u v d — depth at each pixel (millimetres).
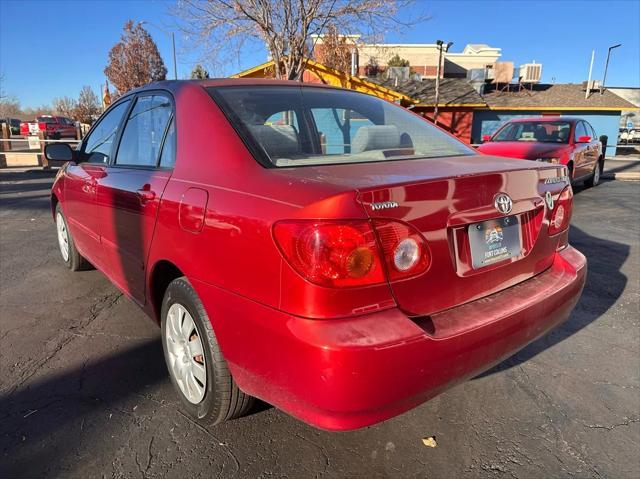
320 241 1636
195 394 2338
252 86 2715
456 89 26484
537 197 2322
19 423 2404
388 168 2104
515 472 2137
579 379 2859
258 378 1884
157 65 41062
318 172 2000
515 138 10320
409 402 1783
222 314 1986
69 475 2072
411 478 2100
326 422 1705
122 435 2322
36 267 4855
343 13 14445
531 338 2219
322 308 1654
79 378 2812
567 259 2555
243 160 2129
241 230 1870
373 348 1636
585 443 2318
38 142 17328
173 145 2549
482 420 2482
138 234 2668
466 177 1983
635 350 3211
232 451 2229
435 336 1785
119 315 3676
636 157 23609
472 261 2025
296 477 2088
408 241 1773
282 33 14734
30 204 8922
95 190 3295
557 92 28516
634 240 6078
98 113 46562
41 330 3422
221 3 14539
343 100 2902
